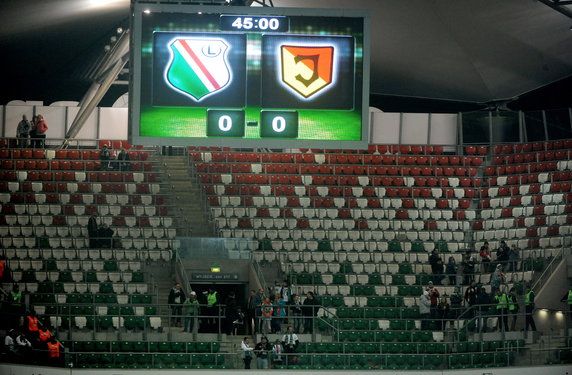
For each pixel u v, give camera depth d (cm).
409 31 9000
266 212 8538
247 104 5822
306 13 5850
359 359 6425
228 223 8350
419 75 9894
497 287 7338
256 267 7394
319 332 6862
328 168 9350
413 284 7806
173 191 8688
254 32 5841
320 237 8381
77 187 8650
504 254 7788
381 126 9975
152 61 5784
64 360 6206
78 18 8269
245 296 7500
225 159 9312
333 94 5841
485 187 9219
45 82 10100
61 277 7369
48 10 7894
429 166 9550
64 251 7675
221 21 5831
